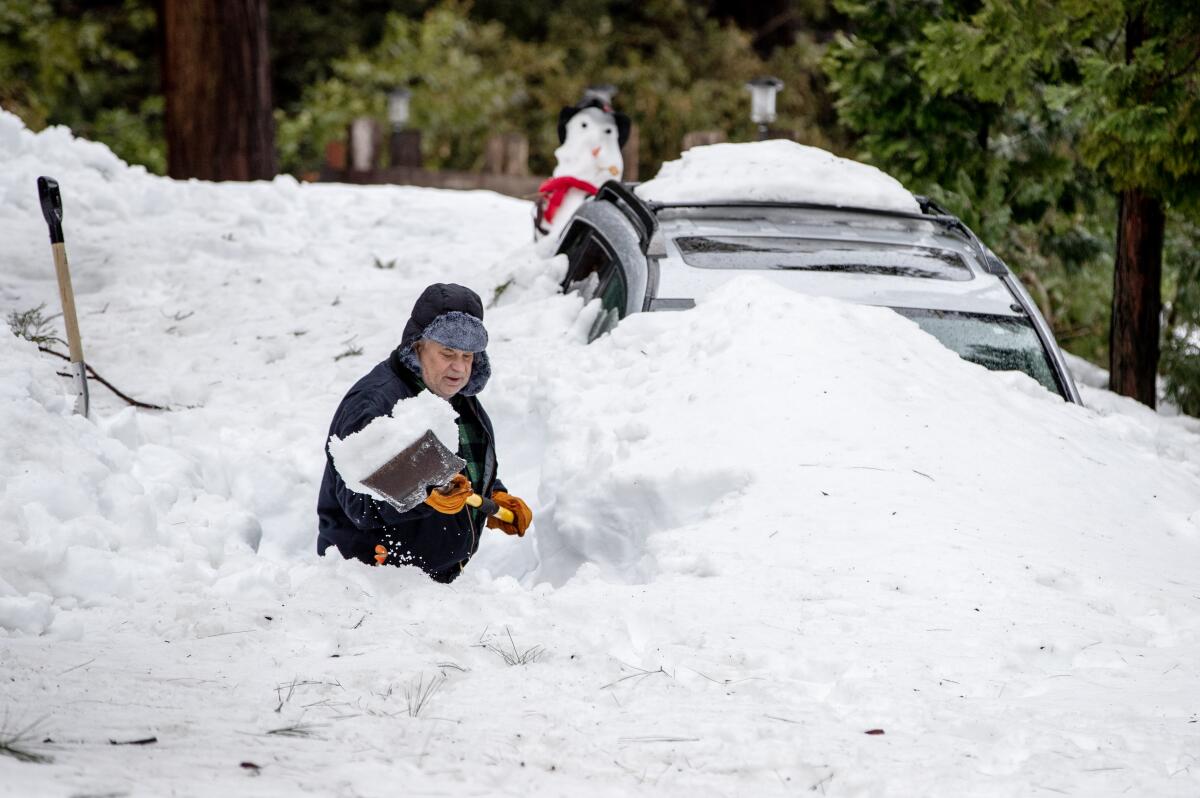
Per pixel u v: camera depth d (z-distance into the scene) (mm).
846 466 10742
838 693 7258
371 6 59438
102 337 17656
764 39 59812
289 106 57344
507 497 9617
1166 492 11500
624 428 11656
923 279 14367
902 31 22609
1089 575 9297
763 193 15930
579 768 6059
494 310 16125
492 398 13336
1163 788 5988
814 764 6188
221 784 5309
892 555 9398
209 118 36000
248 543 11016
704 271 14117
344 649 7777
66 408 11305
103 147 26281
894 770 6172
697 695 7191
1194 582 9531
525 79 53406
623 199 15547
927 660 7730
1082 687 7430
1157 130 16797
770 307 12859
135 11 56094
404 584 9180
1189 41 17141
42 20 52844
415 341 9000
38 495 9656
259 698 6762
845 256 14594
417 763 5922
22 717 6023
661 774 6043
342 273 22219
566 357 13492
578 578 10062
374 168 39000
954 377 12461
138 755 5605
